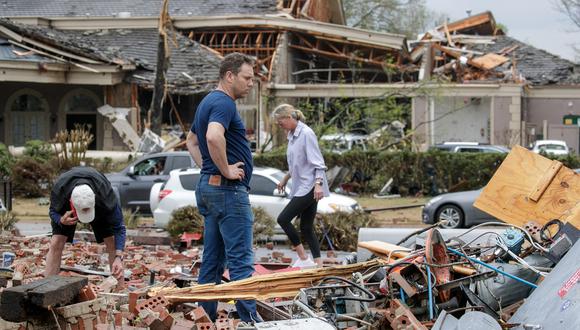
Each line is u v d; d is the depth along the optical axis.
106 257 12.79
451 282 6.82
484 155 31.89
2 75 36.19
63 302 6.15
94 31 48.12
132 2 51.38
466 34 60.28
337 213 17.42
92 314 6.31
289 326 6.10
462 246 7.93
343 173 32.41
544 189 9.01
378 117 35.44
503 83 44.41
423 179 32.50
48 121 40.31
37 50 37.97
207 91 39.50
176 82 39.56
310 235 11.88
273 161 32.28
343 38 46.72
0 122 40.00
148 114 38.16
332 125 35.88
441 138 44.75
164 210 18.75
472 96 44.50
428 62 48.66
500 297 7.05
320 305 7.17
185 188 18.83
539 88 48.78
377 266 8.02
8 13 51.66
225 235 7.64
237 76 7.62
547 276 6.63
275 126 38.25
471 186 31.86
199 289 7.44
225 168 7.46
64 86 40.28
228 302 8.13
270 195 18.44
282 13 49.38
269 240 17.98
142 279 10.43
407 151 32.56
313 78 50.41
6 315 6.04
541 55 53.12
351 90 41.41
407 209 27.97
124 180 23.88
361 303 7.00
